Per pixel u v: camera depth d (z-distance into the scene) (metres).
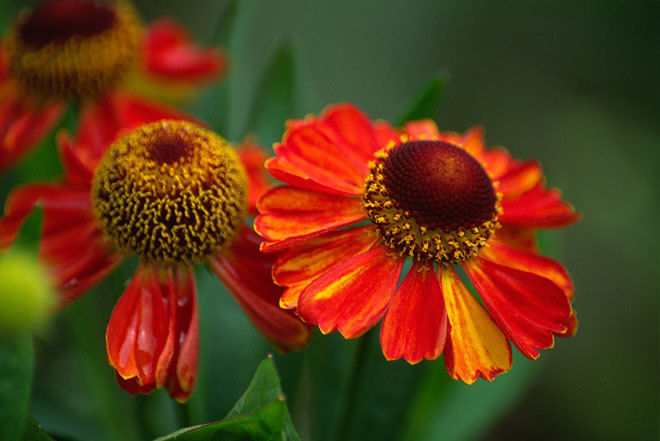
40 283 0.21
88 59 0.31
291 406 0.28
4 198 0.30
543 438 0.38
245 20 0.31
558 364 0.39
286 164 0.25
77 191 0.26
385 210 0.25
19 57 0.31
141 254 0.25
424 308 0.24
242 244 0.25
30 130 0.30
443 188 0.25
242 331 0.28
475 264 0.25
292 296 0.24
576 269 0.40
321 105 0.43
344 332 0.23
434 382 0.29
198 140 0.25
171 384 0.24
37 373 0.32
